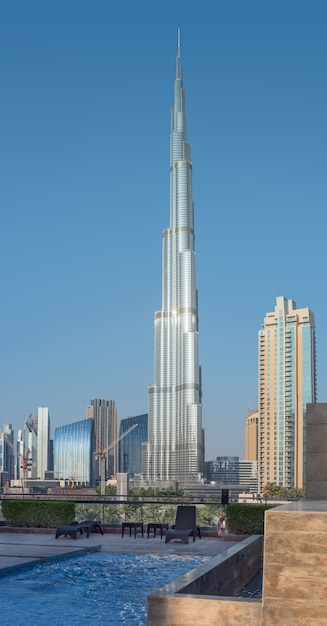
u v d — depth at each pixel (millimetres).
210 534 20719
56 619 10195
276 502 20531
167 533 18984
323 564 6984
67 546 17859
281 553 7117
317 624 6875
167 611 7566
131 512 23359
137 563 15812
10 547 17734
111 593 12344
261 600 7414
